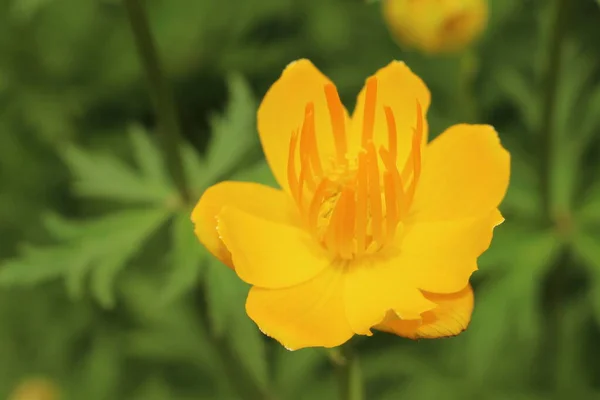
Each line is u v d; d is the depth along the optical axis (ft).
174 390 1.80
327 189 1.23
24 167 1.97
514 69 1.85
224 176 1.49
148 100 2.02
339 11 1.94
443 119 1.70
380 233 1.23
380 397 1.73
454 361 1.71
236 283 1.40
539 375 1.68
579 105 1.70
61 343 1.90
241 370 1.51
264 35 2.12
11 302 1.93
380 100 1.26
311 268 1.24
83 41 2.03
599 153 1.76
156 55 1.38
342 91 1.86
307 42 1.94
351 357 1.27
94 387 1.84
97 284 1.41
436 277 1.22
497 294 1.49
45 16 2.03
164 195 1.46
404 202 1.22
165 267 1.78
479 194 1.23
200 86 2.00
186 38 2.01
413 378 1.73
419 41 1.50
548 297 1.60
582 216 1.52
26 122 1.98
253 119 1.48
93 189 1.48
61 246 1.43
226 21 2.03
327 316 1.22
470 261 1.20
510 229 1.52
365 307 1.21
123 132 2.00
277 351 1.62
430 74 1.74
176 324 1.74
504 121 1.85
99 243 1.43
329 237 1.23
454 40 1.49
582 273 1.71
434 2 1.48
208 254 1.40
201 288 1.46
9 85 1.99
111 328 1.89
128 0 1.36
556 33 1.43
